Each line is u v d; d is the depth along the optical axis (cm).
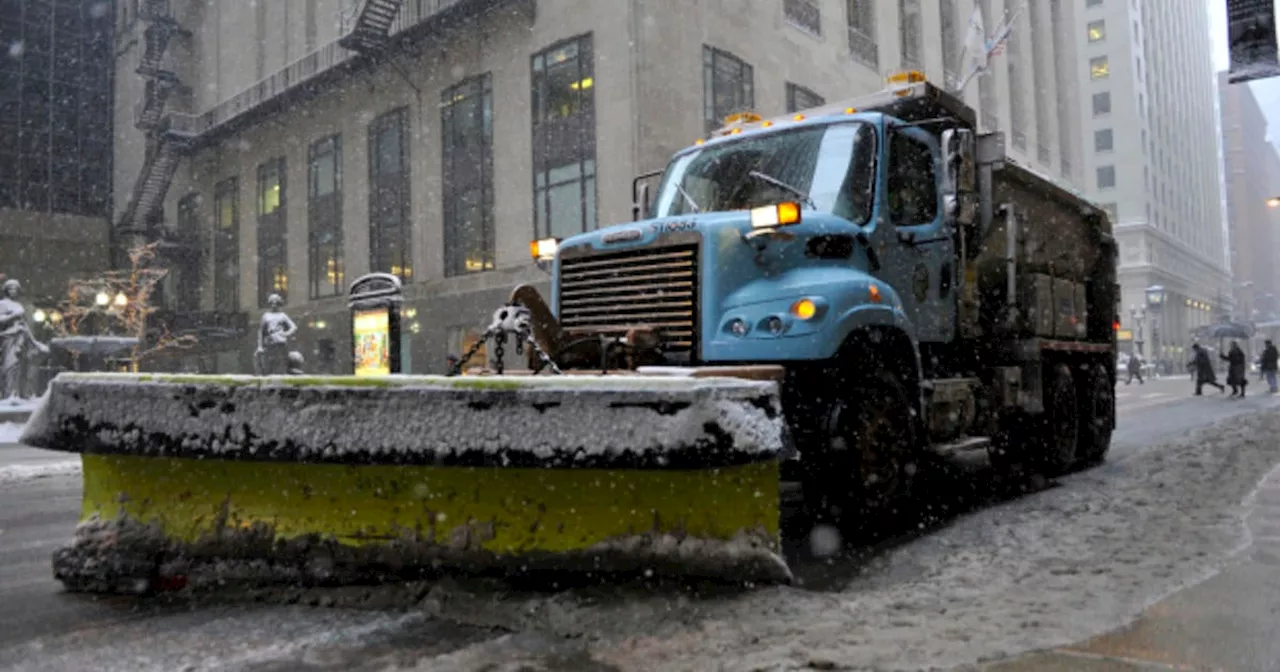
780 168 689
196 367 4072
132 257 4053
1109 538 546
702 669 318
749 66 2684
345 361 3394
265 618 400
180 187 4562
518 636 361
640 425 361
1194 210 9538
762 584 409
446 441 376
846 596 415
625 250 595
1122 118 7500
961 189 696
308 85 3384
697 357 557
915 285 676
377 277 1372
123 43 4888
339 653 352
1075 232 1005
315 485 427
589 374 517
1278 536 520
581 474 400
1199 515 605
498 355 512
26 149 4656
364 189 3284
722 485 399
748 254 561
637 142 2319
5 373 2181
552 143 2548
